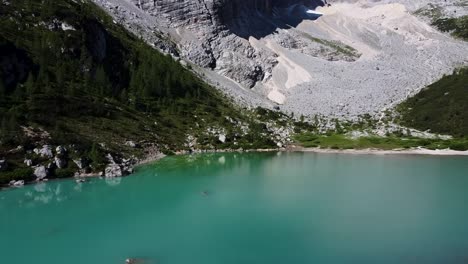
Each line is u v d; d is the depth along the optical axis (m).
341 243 63.03
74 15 148.12
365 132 169.62
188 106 156.50
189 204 81.19
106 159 104.44
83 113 119.12
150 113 141.62
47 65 127.50
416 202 84.06
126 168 103.69
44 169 92.19
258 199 84.94
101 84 136.38
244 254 59.19
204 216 74.62
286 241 63.94
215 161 123.31
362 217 74.56
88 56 139.75
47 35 135.38
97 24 157.00
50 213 74.56
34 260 56.44
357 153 141.62
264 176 106.25
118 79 150.25
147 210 77.25
